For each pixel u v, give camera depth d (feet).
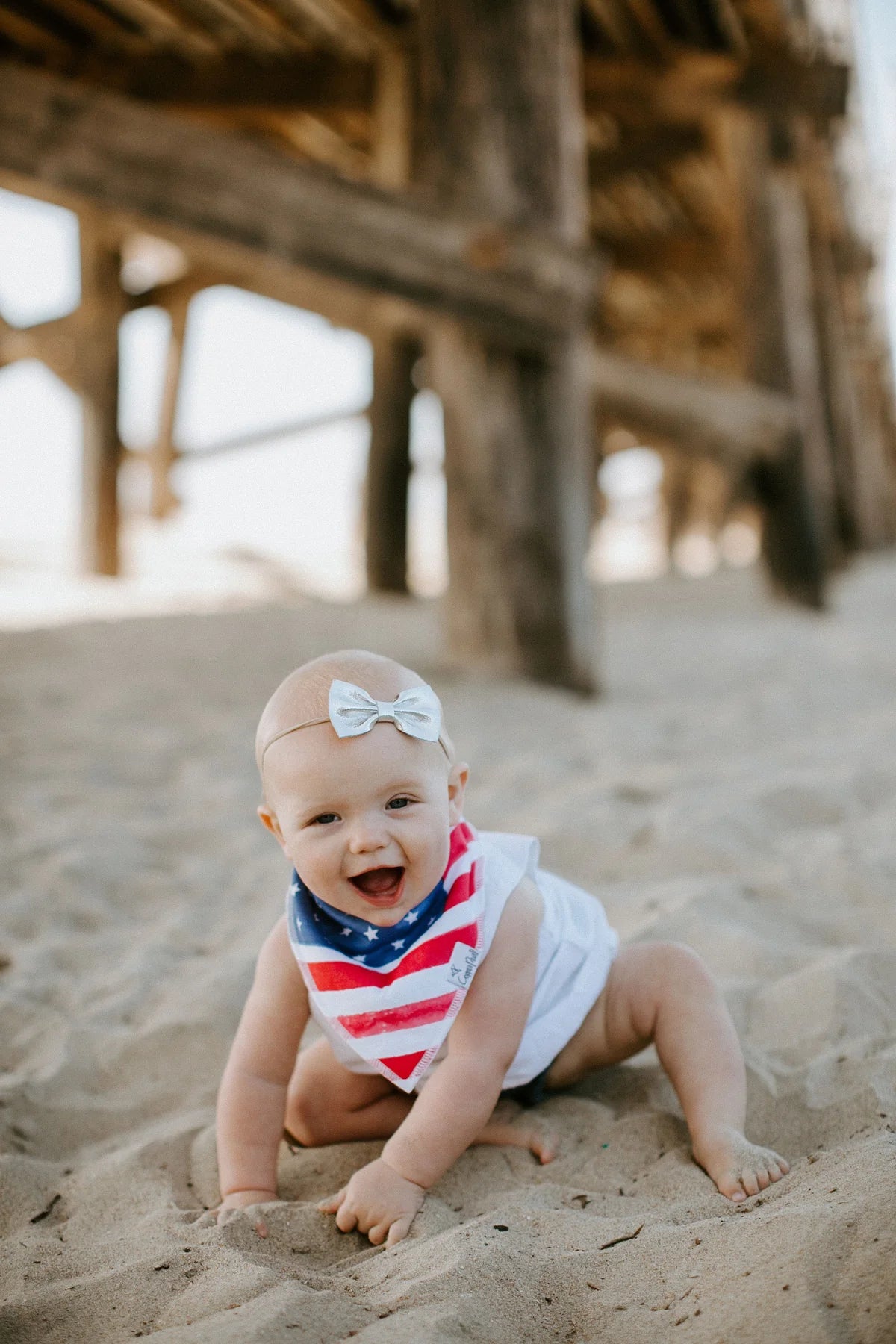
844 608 27.78
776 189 26.55
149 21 21.11
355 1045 5.23
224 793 11.81
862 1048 6.02
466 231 15.33
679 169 29.35
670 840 9.46
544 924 5.57
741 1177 4.84
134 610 27.89
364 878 5.02
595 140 28.04
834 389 36.45
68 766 13.01
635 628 25.43
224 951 8.07
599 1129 5.60
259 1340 3.83
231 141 13.61
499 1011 5.21
